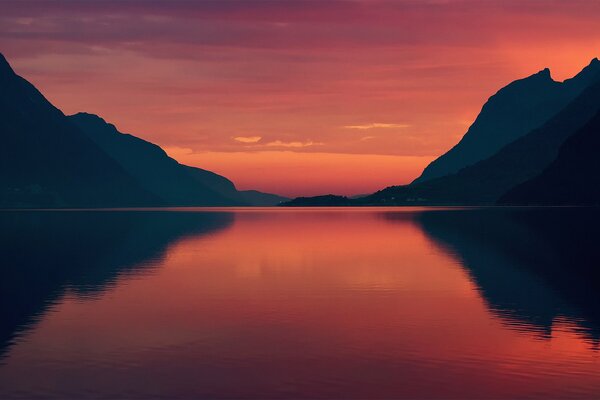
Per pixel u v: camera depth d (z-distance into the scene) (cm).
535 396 1956
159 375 2161
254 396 1969
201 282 4266
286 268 5050
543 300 3528
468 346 2519
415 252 6288
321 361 2323
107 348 2500
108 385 2062
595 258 5603
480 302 3475
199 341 2612
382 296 3694
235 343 2581
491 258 5659
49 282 4247
